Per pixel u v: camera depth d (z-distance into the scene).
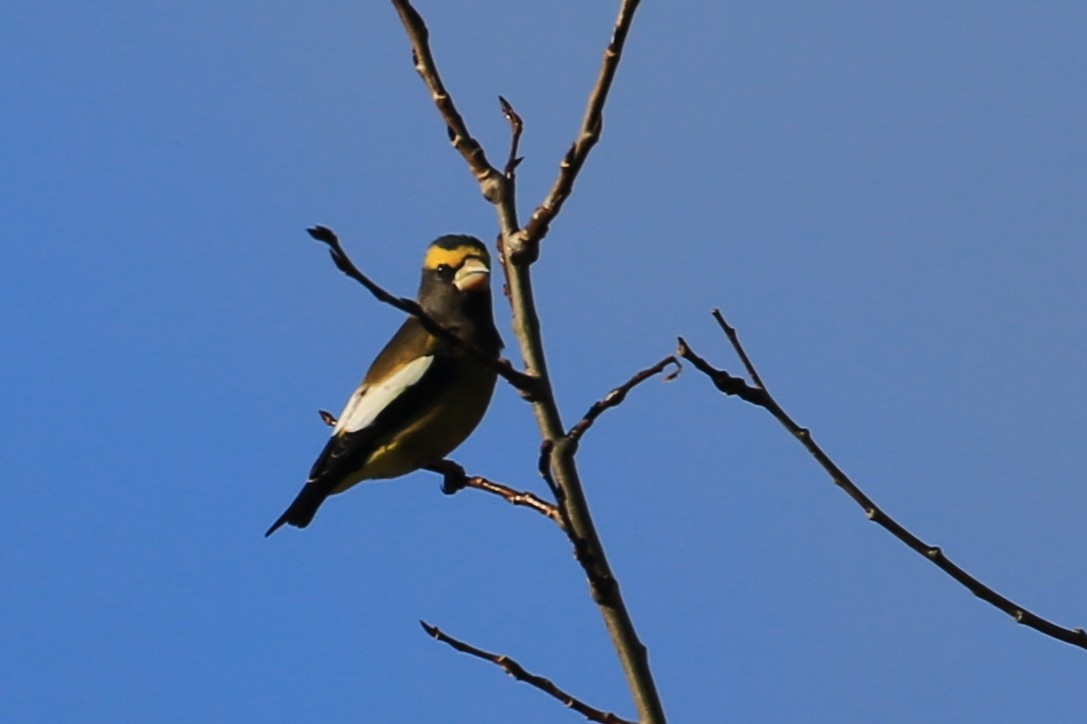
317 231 8.21
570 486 9.58
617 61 9.34
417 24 10.18
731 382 9.86
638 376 9.62
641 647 9.48
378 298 8.61
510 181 10.11
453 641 9.70
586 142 9.39
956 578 10.02
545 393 9.61
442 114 10.19
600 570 9.41
